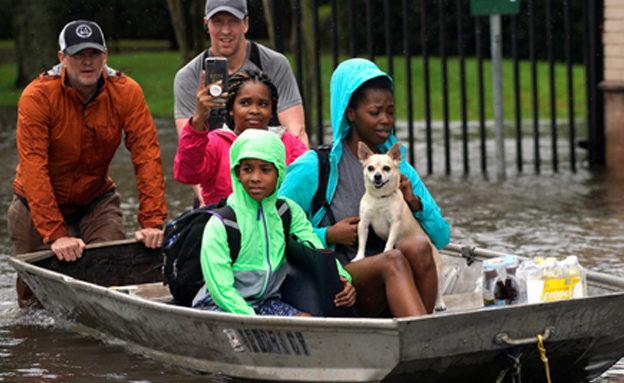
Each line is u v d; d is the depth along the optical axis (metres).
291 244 7.60
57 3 56.12
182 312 7.22
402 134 28.58
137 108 10.09
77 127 9.79
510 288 7.55
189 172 8.77
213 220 7.43
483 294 7.68
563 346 6.99
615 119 19.92
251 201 7.56
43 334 9.16
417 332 6.36
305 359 6.85
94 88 9.72
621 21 19.58
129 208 16.22
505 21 48.72
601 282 7.84
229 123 9.19
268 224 7.61
